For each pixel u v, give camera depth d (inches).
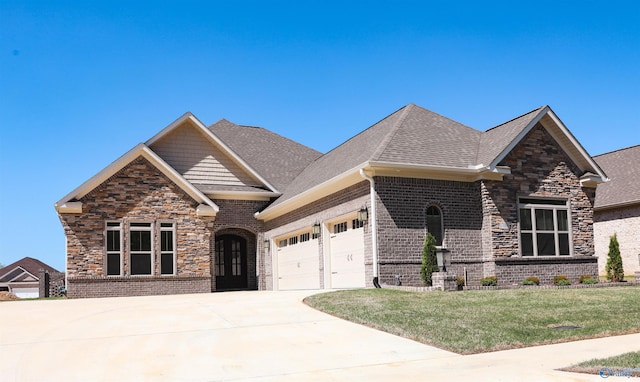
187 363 355.9
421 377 319.3
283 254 1040.8
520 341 406.6
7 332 467.5
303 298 652.7
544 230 834.2
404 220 756.0
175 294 932.0
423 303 551.5
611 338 423.5
